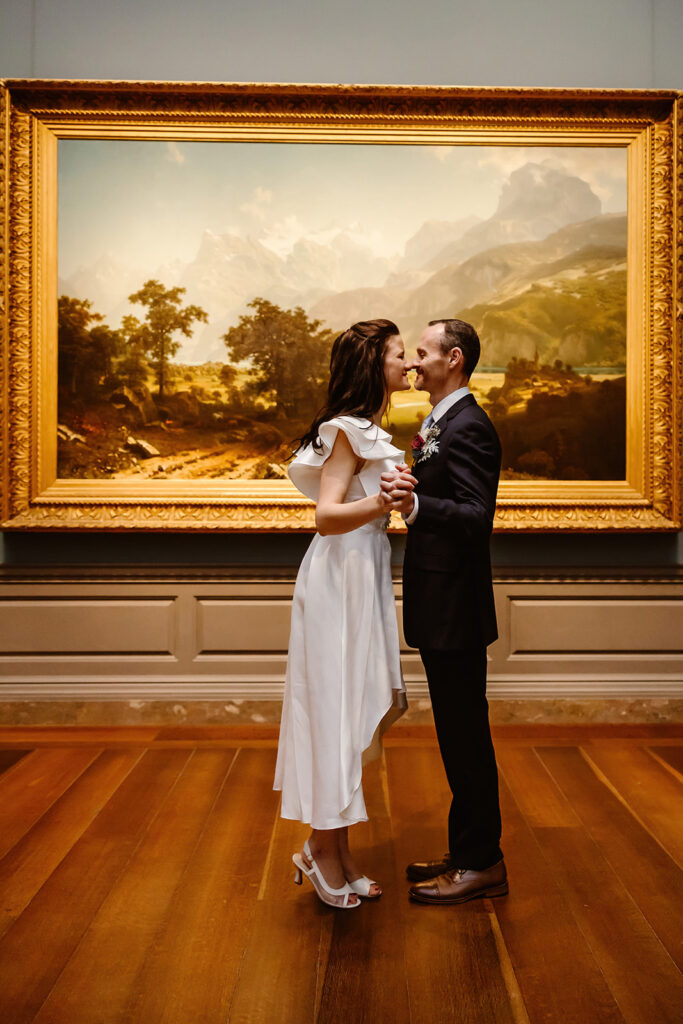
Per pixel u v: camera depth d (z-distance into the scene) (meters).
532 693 4.43
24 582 4.38
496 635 2.49
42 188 4.27
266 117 4.31
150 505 4.28
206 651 4.41
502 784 3.52
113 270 4.33
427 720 4.38
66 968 2.13
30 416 4.26
